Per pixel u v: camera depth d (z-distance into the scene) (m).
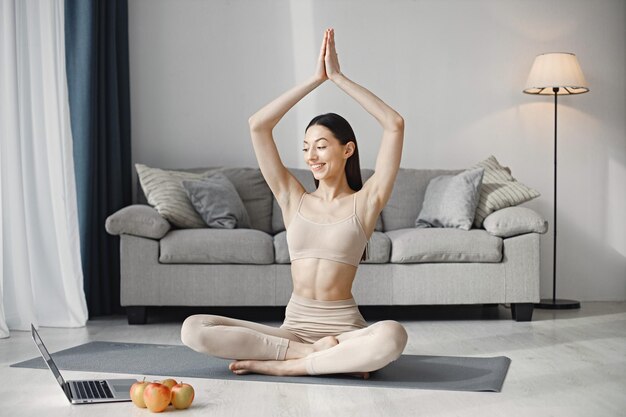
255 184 5.27
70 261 4.46
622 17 5.68
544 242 5.69
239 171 5.30
